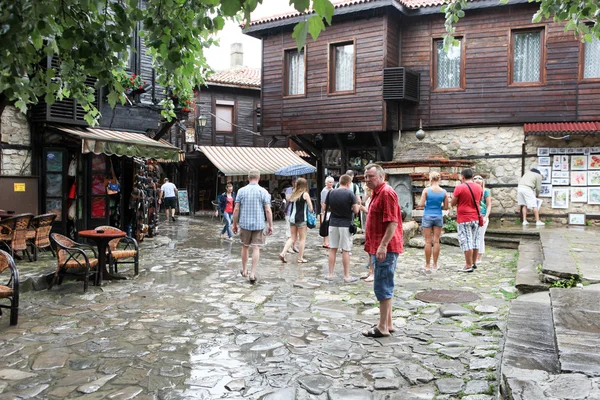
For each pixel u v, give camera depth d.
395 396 3.81
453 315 6.05
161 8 4.28
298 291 7.56
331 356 4.72
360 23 17.14
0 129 10.80
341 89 17.94
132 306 6.61
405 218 14.16
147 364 4.53
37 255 10.16
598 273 6.84
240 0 2.86
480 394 3.77
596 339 3.74
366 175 5.32
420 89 17.08
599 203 14.97
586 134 14.62
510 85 15.90
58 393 3.90
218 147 25.02
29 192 10.84
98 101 12.58
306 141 19.66
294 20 18.19
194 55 5.48
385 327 5.29
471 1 15.87
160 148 11.92
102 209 12.84
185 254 11.45
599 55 15.03
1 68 4.08
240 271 9.12
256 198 8.30
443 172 14.23
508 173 16.08
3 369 4.39
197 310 6.43
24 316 6.10
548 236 11.45
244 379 4.19
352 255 11.26
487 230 13.31
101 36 4.19
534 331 4.47
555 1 5.86
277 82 19.19
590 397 2.72
